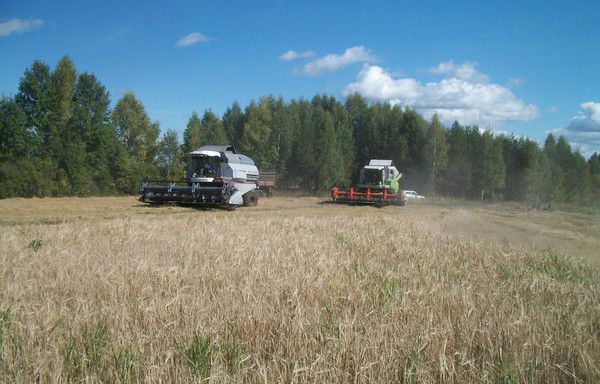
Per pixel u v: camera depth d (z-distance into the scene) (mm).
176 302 5098
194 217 16219
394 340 4176
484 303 5465
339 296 5570
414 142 63281
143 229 12047
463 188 60562
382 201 29219
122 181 40094
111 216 16906
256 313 4750
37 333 4215
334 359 3834
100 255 8211
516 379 3639
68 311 4953
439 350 4023
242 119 72375
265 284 5992
